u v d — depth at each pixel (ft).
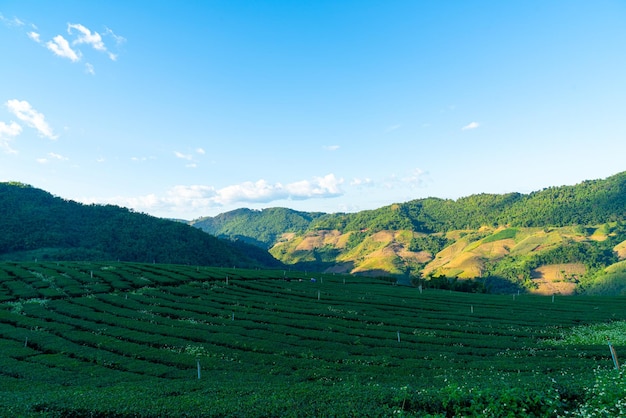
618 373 69.05
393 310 256.93
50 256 582.35
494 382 81.76
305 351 157.99
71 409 79.10
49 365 139.64
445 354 154.40
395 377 117.70
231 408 73.41
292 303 264.93
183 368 139.13
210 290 301.63
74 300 247.50
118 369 138.00
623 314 237.45
